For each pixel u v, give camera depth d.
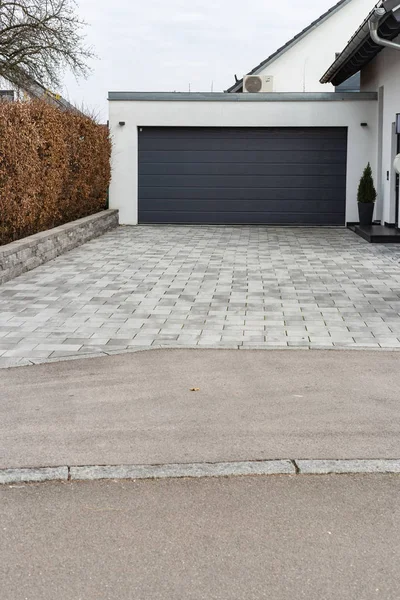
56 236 13.28
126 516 3.92
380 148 18.23
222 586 3.26
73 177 15.65
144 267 12.16
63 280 10.98
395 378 6.29
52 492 4.21
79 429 5.17
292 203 18.95
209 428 5.16
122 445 4.86
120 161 19.11
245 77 21.80
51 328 8.15
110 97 18.86
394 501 4.07
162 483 4.32
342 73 21.22
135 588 3.25
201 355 7.07
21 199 11.99
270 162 18.86
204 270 11.86
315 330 7.98
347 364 6.72
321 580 3.30
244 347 7.32
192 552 3.54
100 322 8.40
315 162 18.77
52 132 13.45
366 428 5.13
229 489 4.23
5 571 3.38
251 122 18.64
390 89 16.48
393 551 3.54
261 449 4.77
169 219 19.25
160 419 5.35
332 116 18.47
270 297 9.73
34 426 5.23
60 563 3.45
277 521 3.85
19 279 11.07
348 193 18.67
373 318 8.51
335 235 16.78
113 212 18.36
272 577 3.33
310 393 5.91
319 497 4.12
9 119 11.30
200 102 18.70
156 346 7.38
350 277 11.16
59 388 6.12
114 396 5.89
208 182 19.05
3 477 4.37
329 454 4.68
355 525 3.80
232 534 3.72
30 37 22.67
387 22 13.73
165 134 19.00
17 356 7.09
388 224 16.97
